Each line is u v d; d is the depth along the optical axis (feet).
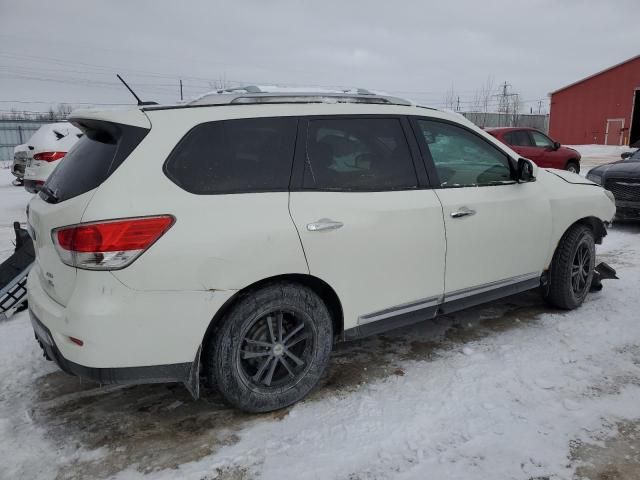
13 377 10.95
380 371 11.03
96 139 9.07
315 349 9.73
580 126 116.57
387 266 10.16
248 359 9.28
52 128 30.71
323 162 9.73
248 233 8.55
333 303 9.98
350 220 9.62
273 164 9.23
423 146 11.05
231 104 9.30
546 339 12.46
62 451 8.50
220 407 9.79
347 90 11.46
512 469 7.91
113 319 7.78
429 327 13.35
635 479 7.69
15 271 14.44
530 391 10.09
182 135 8.61
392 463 8.09
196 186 8.48
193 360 8.48
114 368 8.00
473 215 11.35
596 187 14.99
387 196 10.23
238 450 8.48
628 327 13.08
